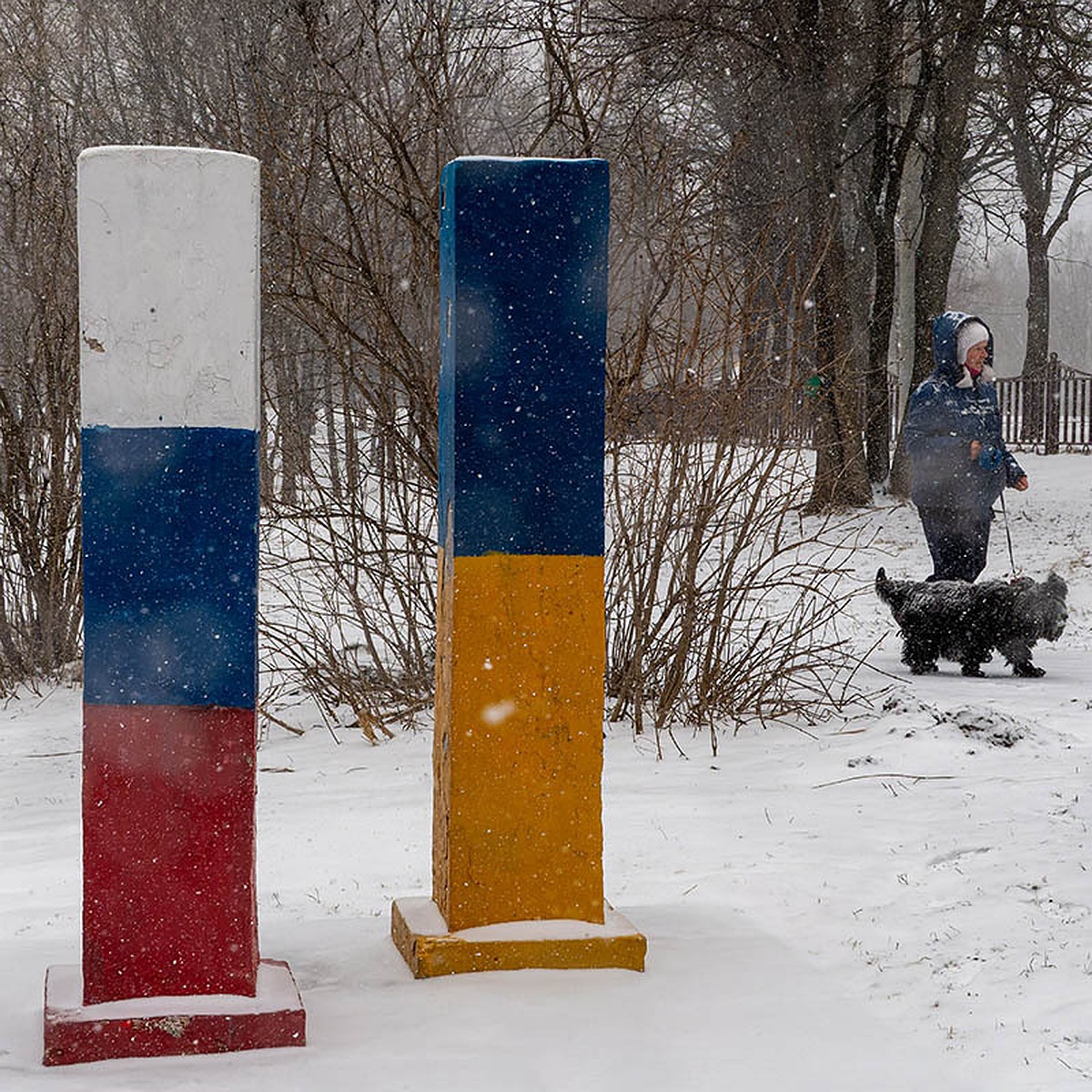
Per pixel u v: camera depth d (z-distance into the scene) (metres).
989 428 12.08
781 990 4.51
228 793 4.21
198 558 4.21
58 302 13.09
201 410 4.20
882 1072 3.88
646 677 9.35
